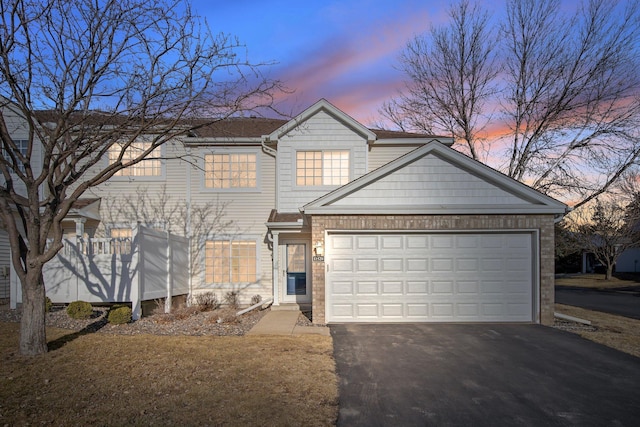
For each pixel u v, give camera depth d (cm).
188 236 1484
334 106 1434
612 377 680
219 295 1467
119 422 488
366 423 507
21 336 748
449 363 750
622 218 2884
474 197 1138
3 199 736
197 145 1480
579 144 1873
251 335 944
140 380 625
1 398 555
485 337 948
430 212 1115
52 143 747
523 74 1972
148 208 1491
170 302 1288
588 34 1805
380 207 1114
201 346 823
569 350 840
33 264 743
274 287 1353
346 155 1455
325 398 573
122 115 962
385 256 1134
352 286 1128
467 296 1126
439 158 1144
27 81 791
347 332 995
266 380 633
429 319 1122
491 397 593
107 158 1484
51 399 554
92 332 959
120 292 1119
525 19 1933
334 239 1138
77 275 1139
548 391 617
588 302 1731
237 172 1505
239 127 1625
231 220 1493
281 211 1440
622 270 3872
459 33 2111
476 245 1132
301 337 927
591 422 514
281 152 1449
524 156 1994
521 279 1126
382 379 663
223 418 500
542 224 1111
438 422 512
